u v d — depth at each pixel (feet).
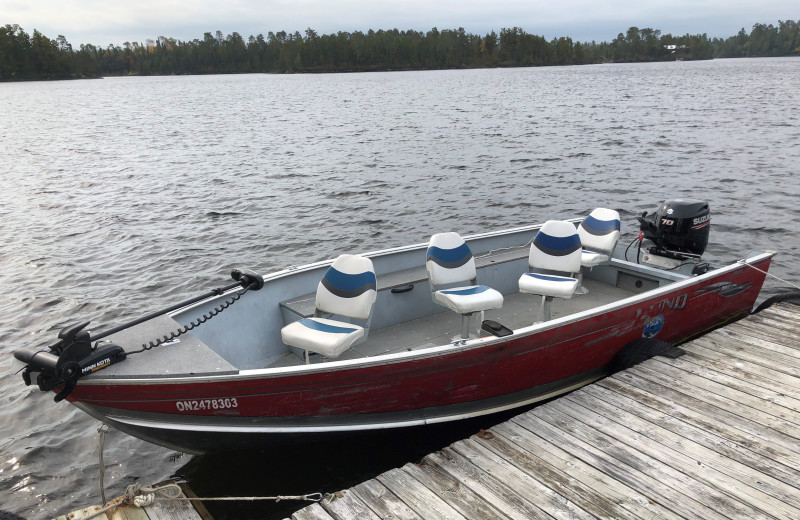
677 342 19.27
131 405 12.18
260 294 16.40
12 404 19.42
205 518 11.78
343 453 15.72
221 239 38.34
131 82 471.62
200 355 12.82
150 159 73.46
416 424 14.52
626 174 55.83
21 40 502.79
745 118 101.96
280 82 378.94
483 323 14.83
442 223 40.98
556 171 58.13
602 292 21.13
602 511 10.94
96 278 31.71
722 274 19.12
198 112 154.30
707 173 55.01
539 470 12.17
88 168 67.62
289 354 17.08
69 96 260.21
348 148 77.66
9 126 124.06
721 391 15.24
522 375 15.39
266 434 13.15
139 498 11.91
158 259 34.65
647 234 20.98
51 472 16.02
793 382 15.69
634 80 270.05
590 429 13.62
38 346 23.95
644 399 14.89
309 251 35.70
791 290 27.63
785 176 52.31
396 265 19.61
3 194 53.42
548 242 18.35
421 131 94.17
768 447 12.85
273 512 13.80
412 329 18.22
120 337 13.28
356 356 16.44
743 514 10.84
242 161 69.77
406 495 11.53
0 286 30.53
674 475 11.95
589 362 16.70
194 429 12.62
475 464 12.43
